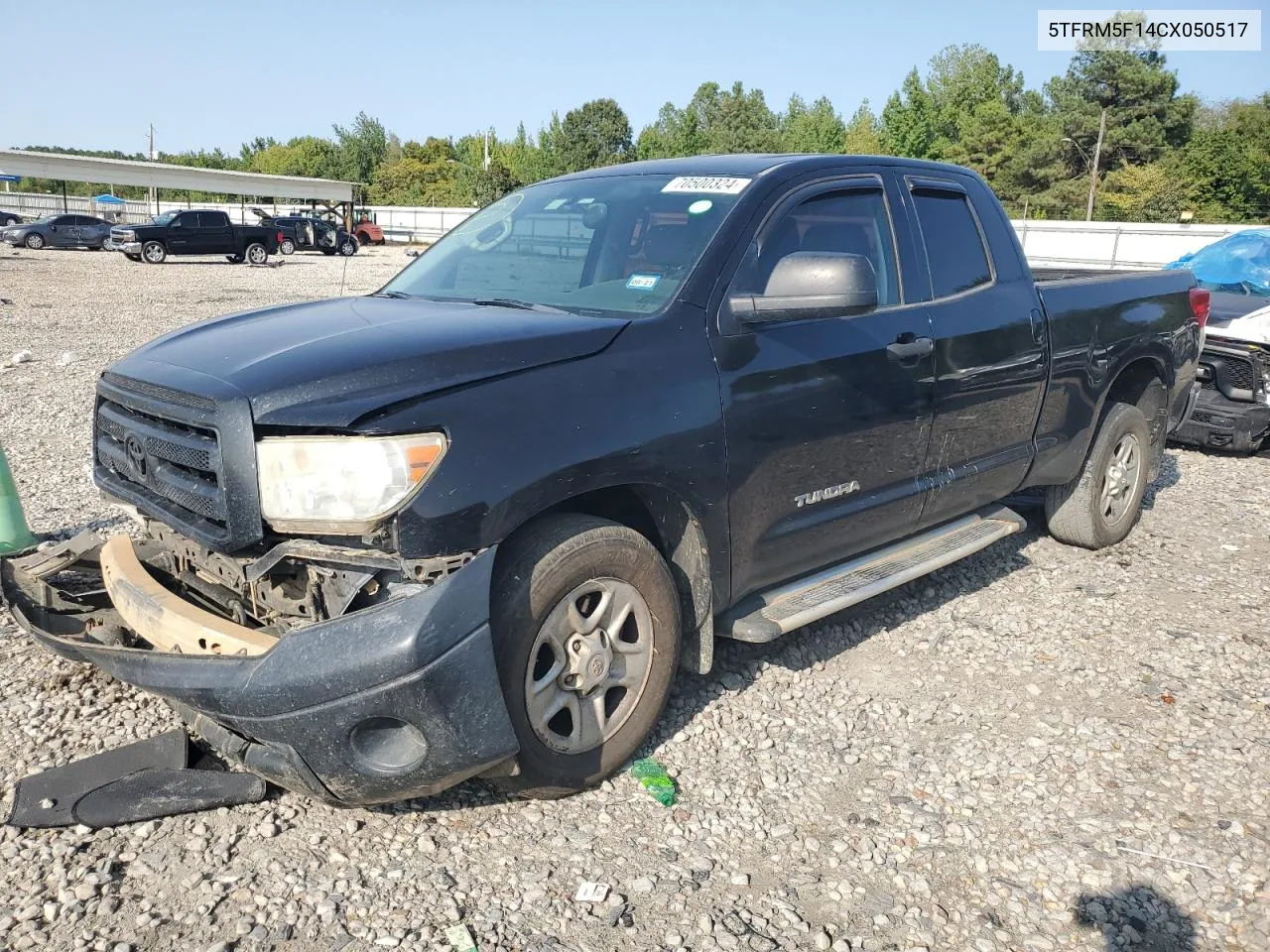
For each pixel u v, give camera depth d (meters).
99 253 37.47
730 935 2.69
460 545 2.78
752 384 3.54
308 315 3.61
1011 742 3.73
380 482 2.71
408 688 2.67
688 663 3.65
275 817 3.12
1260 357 7.97
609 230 3.92
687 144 91.56
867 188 4.25
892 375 4.07
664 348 3.34
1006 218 5.01
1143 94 72.62
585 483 3.04
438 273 4.27
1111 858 3.07
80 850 2.93
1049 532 6.00
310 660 2.65
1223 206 67.56
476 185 67.88
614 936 2.67
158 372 3.16
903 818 3.25
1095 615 4.95
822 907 2.82
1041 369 4.93
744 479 3.54
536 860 2.97
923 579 5.38
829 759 3.59
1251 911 2.84
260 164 111.50
